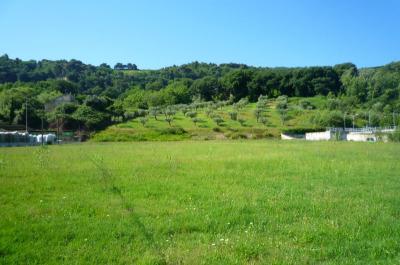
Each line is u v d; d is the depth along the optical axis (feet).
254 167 85.05
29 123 352.69
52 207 44.55
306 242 33.24
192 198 50.70
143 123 354.54
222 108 479.82
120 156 113.39
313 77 617.62
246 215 41.50
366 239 34.04
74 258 29.14
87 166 84.89
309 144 188.34
